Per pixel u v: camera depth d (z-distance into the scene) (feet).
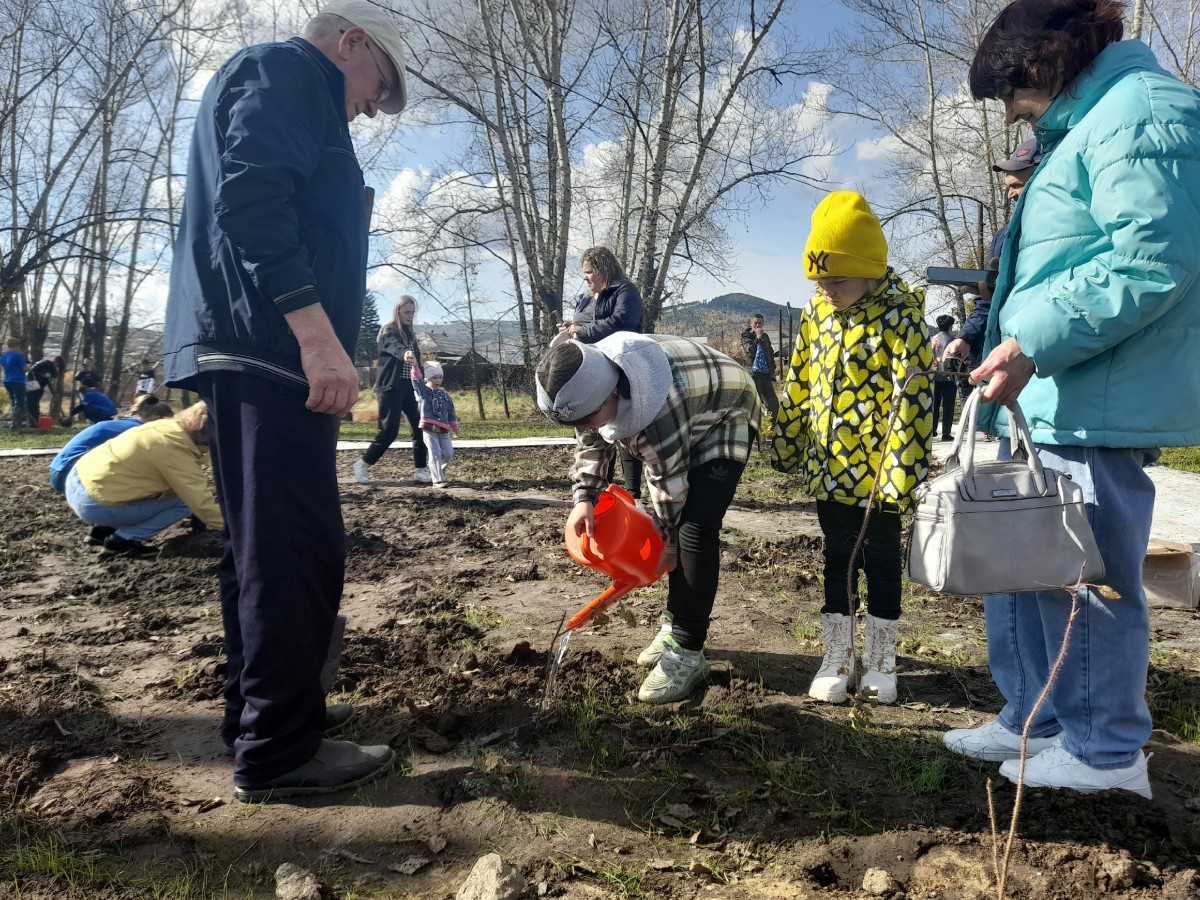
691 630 10.13
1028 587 7.29
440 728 9.41
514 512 23.06
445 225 71.00
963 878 6.83
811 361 10.28
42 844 7.23
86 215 73.15
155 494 18.19
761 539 19.33
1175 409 7.04
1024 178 13.60
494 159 71.20
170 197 95.40
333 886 6.79
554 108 69.36
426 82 64.34
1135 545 7.43
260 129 7.30
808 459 10.21
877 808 7.84
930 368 9.41
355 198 8.21
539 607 14.16
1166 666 11.19
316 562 7.95
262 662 7.82
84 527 21.86
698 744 8.99
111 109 84.17
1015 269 7.84
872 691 9.97
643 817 7.78
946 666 11.37
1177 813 7.64
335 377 7.45
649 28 64.54
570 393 8.59
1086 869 6.81
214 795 8.16
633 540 9.34
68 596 15.51
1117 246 6.70
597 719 9.64
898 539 10.03
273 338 7.64
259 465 7.68
